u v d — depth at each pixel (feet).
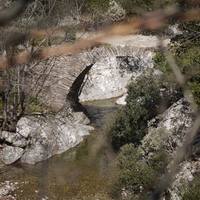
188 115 43.62
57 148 66.95
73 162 63.26
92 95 104.99
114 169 56.13
